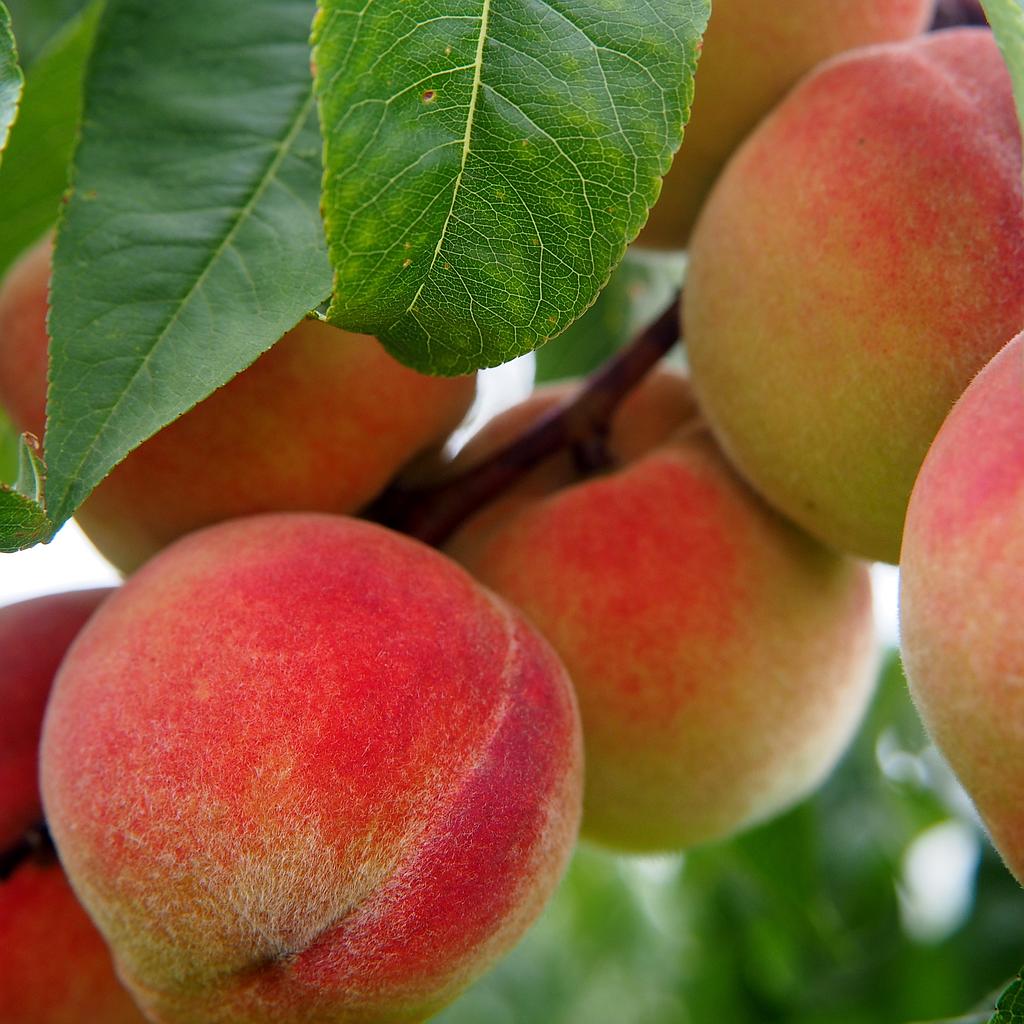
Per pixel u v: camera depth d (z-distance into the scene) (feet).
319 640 0.97
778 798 1.18
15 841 1.10
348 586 0.99
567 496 1.16
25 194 1.23
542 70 0.91
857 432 1.03
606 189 0.92
